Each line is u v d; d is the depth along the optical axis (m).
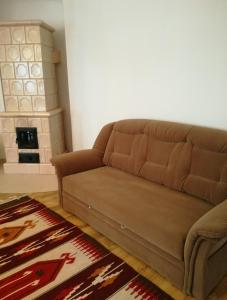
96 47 3.10
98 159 2.85
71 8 3.24
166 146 2.29
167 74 2.48
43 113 3.58
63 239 2.23
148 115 2.76
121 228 1.97
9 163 3.85
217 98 2.17
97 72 3.18
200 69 2.23
